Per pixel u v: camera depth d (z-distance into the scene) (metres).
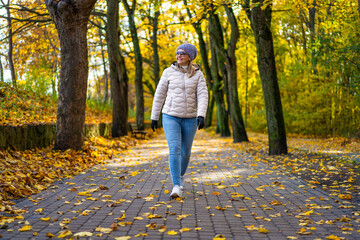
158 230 3.25
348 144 12.79
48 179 5.64
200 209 4.08
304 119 20.17
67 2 8.17
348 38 12.68
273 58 10.20
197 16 10.02
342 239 2.99
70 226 3.35
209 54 27.97
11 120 7.88
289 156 9.62
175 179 4.66
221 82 20.23
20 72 13.62
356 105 14.92
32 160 6.70
